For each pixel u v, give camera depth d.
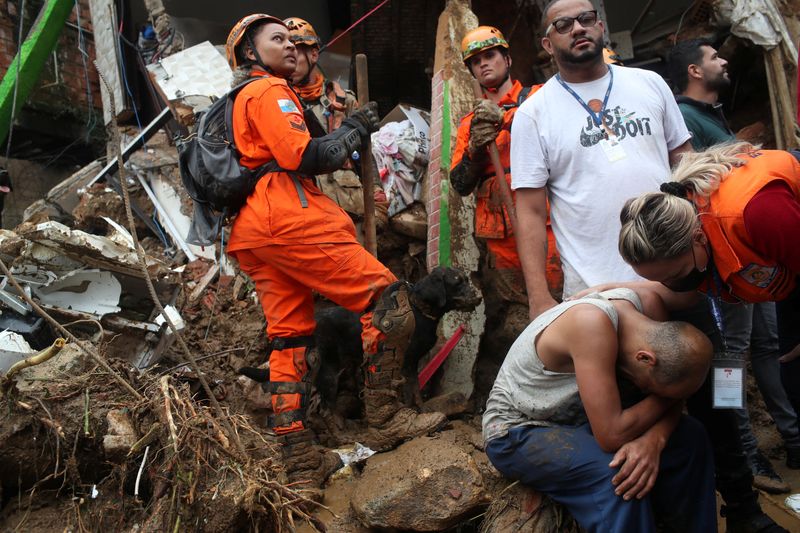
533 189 3.08
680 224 2.19
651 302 2.61
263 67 3.38
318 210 3.23
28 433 2.57
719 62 3.80
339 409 3.95
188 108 5.56
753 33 5.93
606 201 2.91
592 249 2.95
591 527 2.38
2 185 5.86
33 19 8.61
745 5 5.95
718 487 2.74
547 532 2.54
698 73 3.81
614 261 2.90
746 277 2.22
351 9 8.90
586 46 2.99
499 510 2.66
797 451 3.53
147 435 2.46
